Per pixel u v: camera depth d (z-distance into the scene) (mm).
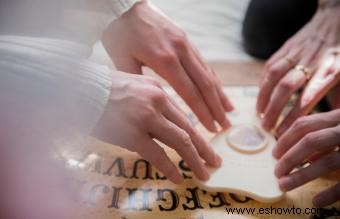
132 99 430
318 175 444
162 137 437
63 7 461
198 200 458
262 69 621
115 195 461
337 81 525
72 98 403
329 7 603
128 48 513
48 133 401
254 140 501
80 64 422
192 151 448
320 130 447
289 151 455
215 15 721
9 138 393
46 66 403
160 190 468
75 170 471
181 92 499
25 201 396
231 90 579
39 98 394
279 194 451
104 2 498
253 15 635
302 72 528
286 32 624
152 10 528
